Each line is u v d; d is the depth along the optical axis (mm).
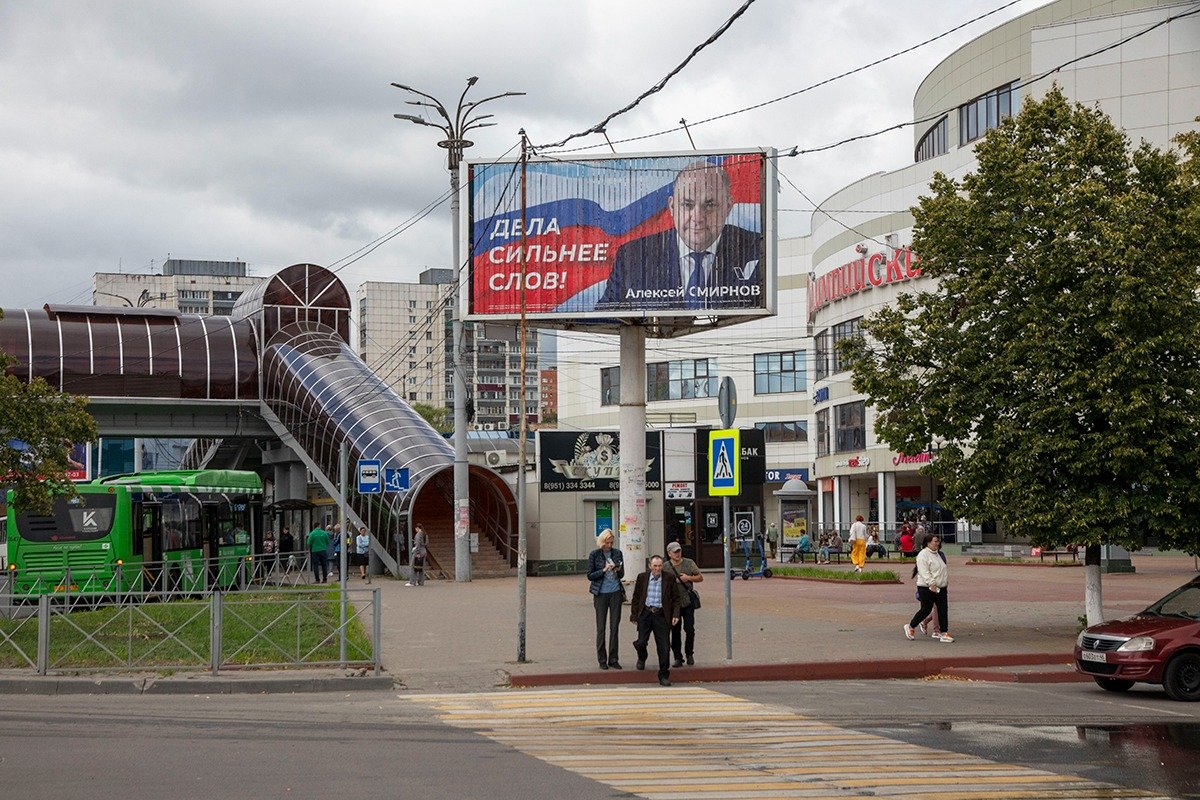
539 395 176500
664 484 45625
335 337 61375
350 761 11203
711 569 46062
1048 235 21859
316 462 52969
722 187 30188
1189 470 21000
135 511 32156
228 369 61344
